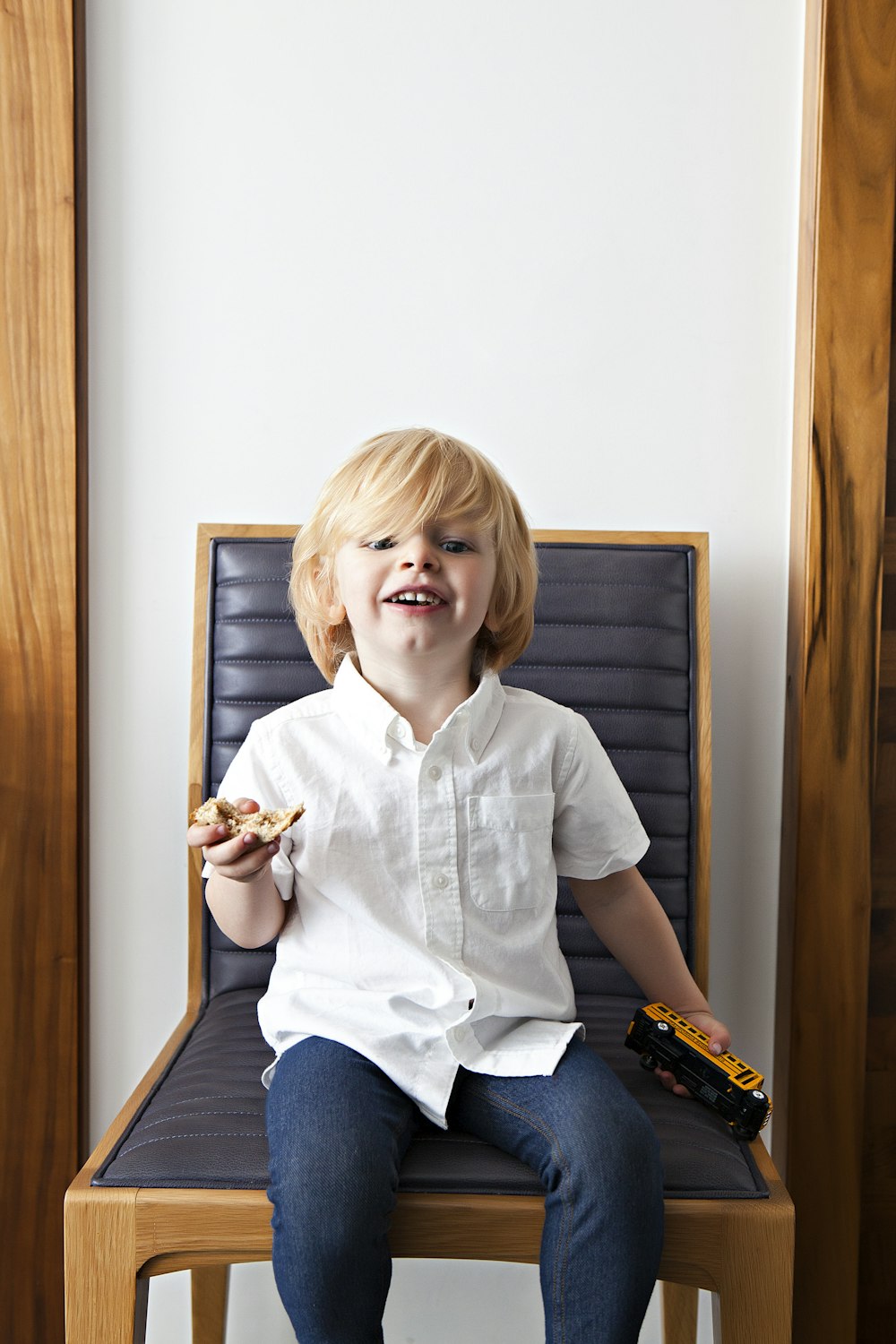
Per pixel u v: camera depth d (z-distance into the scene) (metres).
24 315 1.22
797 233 1.27
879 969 1.28
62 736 1.25
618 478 1.28
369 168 1.26
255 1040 0.99
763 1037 1.33
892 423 1.25
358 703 0.93
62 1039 1.26
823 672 1.23
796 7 1.25
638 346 1.28
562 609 1.16
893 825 1.27
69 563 1.24
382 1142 0.76
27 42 1.20
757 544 1.29
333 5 1.25
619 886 1.00
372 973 0.87
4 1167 1.26
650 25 1.26
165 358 1.27
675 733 1.16
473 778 0.92
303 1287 0.71
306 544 0.97
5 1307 1.26
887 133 1.20
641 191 1.27
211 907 0.90
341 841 0.90
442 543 0.90
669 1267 0.78
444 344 1.27
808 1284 1.26
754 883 1.32
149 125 1.26
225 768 1.16
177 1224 0.77
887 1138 1.29
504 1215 0.77
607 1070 0.85
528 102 1.26
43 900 1.25
